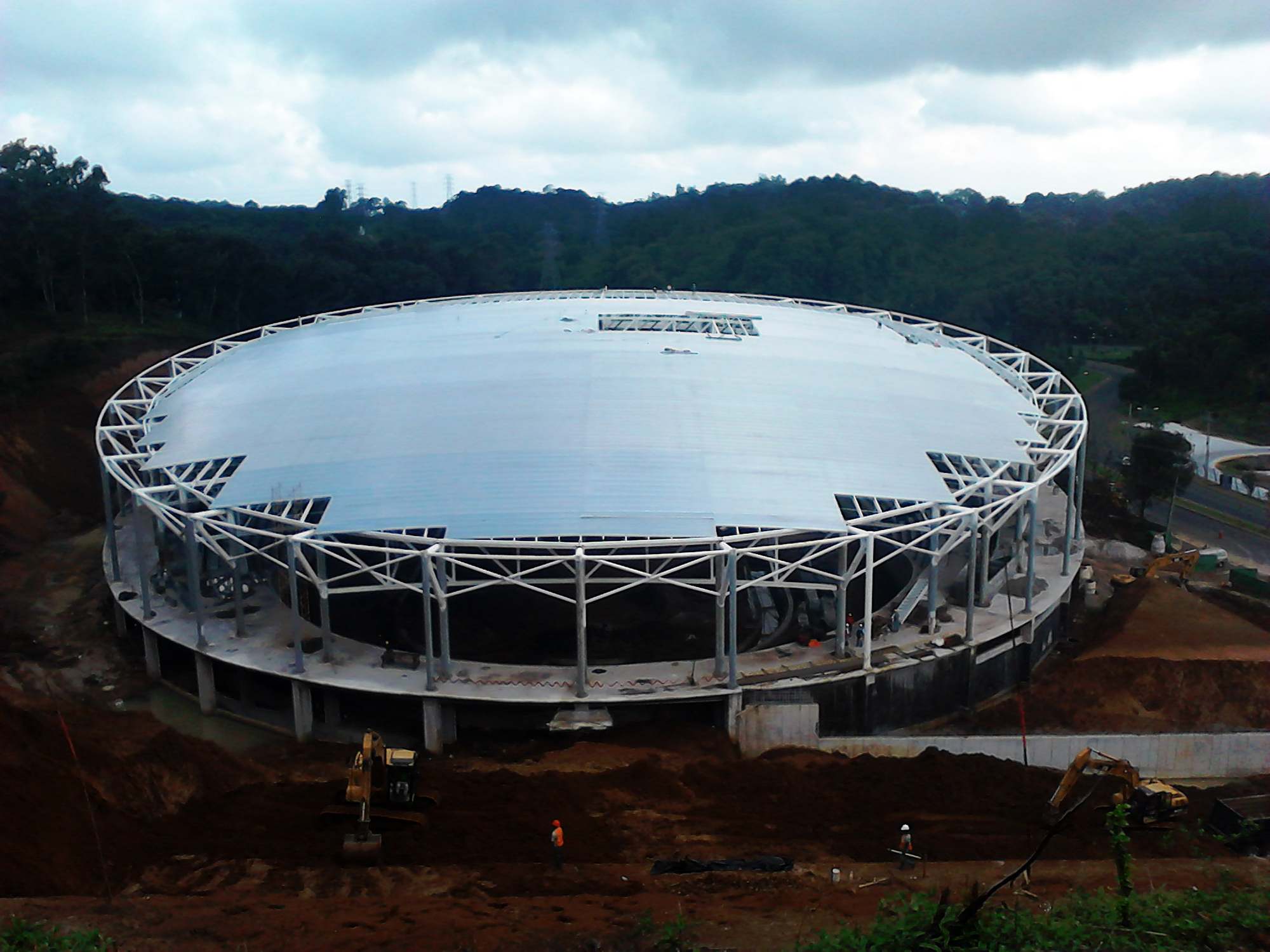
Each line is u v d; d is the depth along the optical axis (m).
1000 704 44.09
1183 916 21.69
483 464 41.66
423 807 32.31
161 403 57.31
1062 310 162.25
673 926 23.38
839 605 40.34
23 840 26.70
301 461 43.41
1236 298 148.12
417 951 22.66
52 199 133.88
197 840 29.77
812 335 61.59
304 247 151.75
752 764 36.19
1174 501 85.19
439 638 44.84
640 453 42.31
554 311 66.31
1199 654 45.94
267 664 39.97
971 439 47.97
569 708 38.22
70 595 55.88
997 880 27.95
